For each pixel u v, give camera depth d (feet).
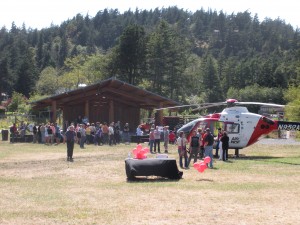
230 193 42.27
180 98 294.46
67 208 35.01
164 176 51.67
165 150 93.20
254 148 110.52
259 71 423.23
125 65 255.50
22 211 33.88
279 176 55.26
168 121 151.64
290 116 165.99
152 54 270.26
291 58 450.30
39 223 30.17
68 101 144.15
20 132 135.23
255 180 51.55
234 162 73.15
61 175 55.77
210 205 36.35
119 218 31.53
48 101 145.38
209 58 401.90
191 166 66.28
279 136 164.96
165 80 278.26
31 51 462.60
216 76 393.29
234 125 83.30
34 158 79.05
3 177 53.78
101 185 47.34
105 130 118.21
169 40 274.98
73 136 75.05
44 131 124.77
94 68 327.88
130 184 48.06
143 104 161.68
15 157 81.25
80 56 380.58
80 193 42.19
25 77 373.20
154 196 40.52
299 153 94.02
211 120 83.56
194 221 30.60
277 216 32.30
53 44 637.30
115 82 139.74
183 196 40.57
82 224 29.84
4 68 400.26
